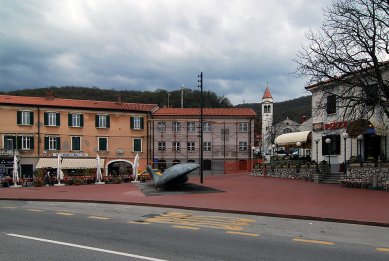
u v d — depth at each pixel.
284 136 41.56
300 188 25.67
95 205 18.97
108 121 52.00
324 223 12.69
